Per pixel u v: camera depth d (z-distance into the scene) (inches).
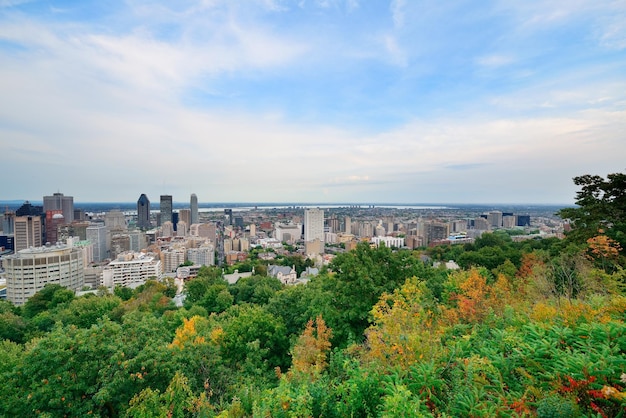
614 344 190.5
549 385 181.9
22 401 450.6
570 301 300.7
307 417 199.3
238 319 808.3
